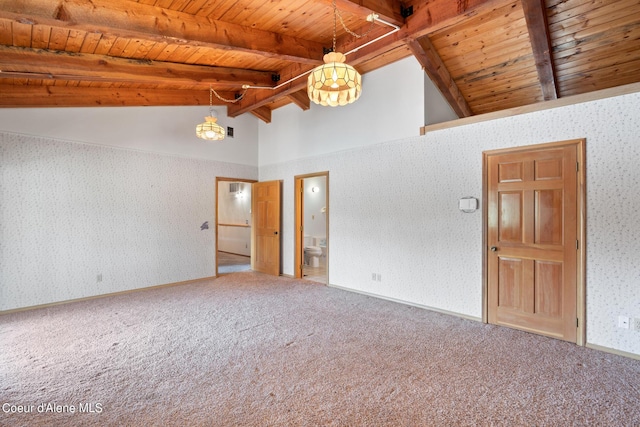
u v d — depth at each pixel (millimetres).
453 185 3959
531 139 3371
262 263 6664
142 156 5199
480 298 3744
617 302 2889
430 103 4316
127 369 2617
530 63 4020
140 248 5180
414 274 4344
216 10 3021
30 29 2877
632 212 2818
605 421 1980
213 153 6133
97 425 1938
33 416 2016
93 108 4699
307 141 5859
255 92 5590
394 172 4551
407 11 3215
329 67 2496
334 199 5395
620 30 3309
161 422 1967
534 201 3361
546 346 3053
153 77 3914
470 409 2098
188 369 2619
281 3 2988
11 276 4055
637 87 2783
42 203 4273
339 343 3129
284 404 2150
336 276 5375
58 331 3432
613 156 2904
